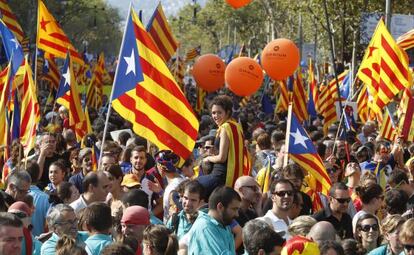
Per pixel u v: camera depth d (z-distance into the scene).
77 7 143.62
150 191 22.72
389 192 20.23
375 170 28.33
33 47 103.00
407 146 33.34
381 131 33.97
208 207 18.56
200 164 22.80
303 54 106.75
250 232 14.56
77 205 19.89
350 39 74.06
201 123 38.06
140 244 16.58
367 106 42.56
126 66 21.89
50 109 47.31
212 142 24.05
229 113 22.05
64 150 27.12
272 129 37.94
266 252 14.40
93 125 40.75
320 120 45.47
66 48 38.31
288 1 85.25
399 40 45.16
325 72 76.19
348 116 40.75
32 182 22.09
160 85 21.52
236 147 21.83
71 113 31.62
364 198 20.20
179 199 20.61
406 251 15.54
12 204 17.64
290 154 23.16
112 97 22.00
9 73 25.50
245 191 19.77
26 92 25.67
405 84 33.59
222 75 34.47
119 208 18.97
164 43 37.25
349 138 35.53
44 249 16.41
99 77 55.69
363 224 17.94
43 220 20.55
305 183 23.31
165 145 21.42
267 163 25.69
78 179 24.17
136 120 21.67
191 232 16.75
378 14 65.06
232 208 16.62
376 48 34.03
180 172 24.06
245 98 60.84
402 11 76.56
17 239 13.64
